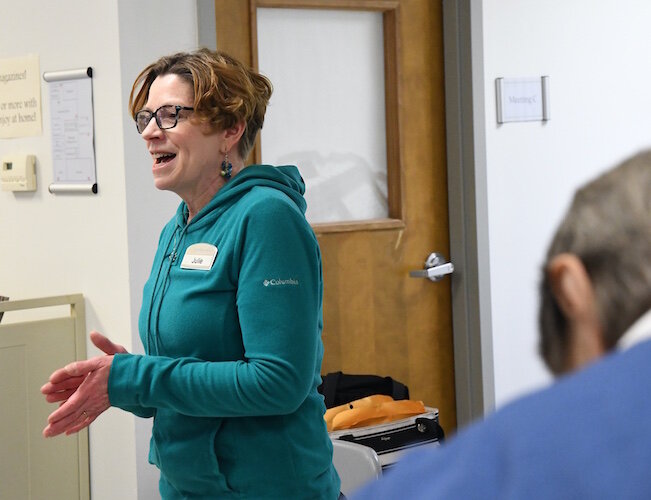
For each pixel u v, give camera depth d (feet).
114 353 5.72
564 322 1.36
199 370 5.27
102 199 8.73
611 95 12.34
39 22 9.17
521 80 11.47
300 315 5.28
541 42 11.65
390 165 10.81
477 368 11.22
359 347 10.64
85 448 9.08
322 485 5.64
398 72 10.69
